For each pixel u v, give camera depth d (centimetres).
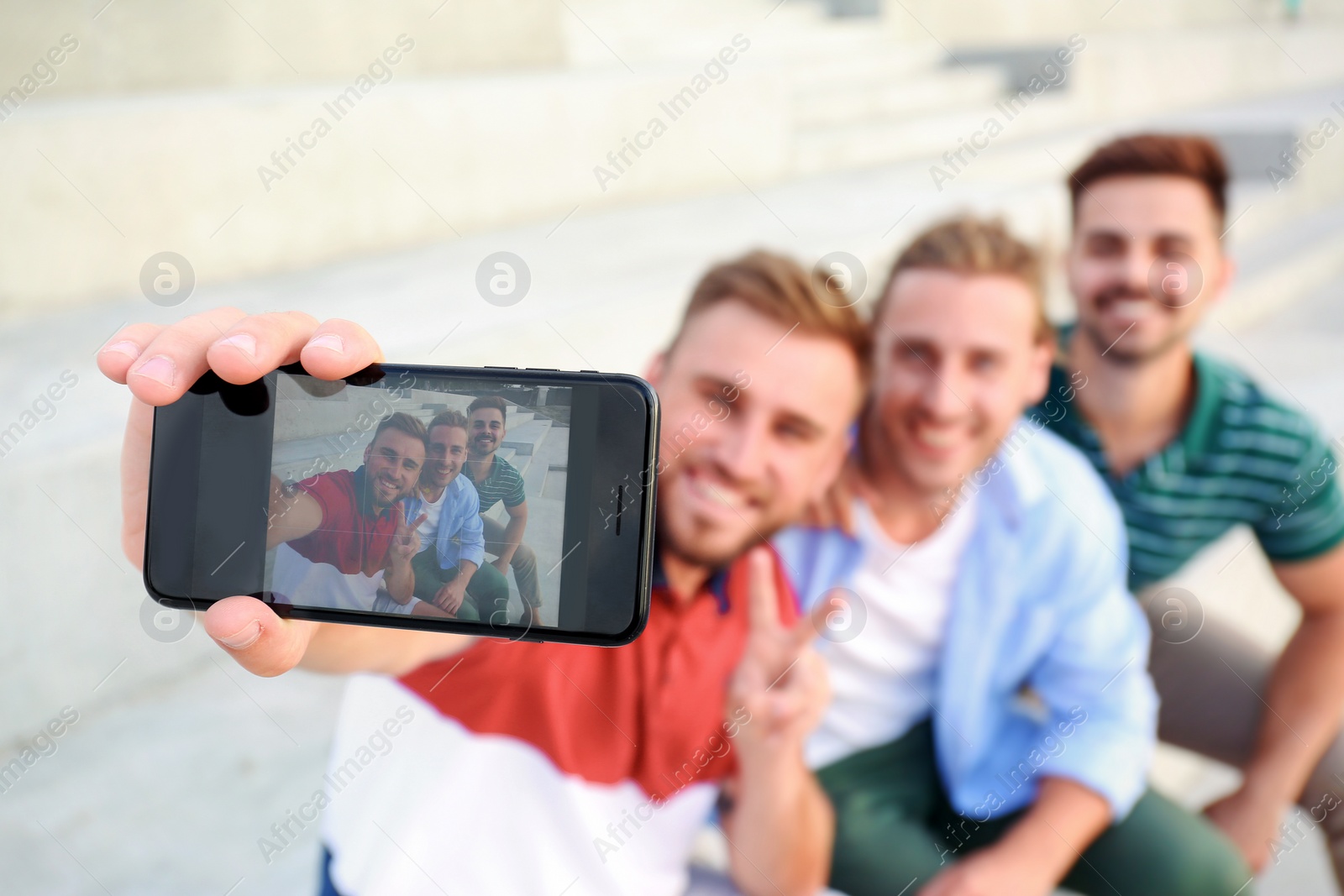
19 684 166
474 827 165
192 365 88
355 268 252
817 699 181
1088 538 194
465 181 275
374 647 149
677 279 225
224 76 297
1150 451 202
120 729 176
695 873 178
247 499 94
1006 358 193
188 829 159
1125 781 187
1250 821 197
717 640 179
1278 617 204
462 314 211
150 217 235
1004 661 191
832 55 381
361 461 95
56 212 222
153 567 94
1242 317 272
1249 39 386
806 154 327
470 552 95
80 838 156
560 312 206
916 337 191
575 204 295
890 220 251
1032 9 419
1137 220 206
